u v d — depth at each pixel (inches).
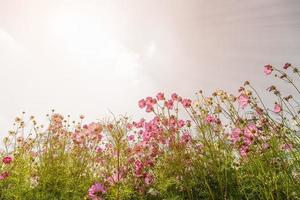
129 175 60.2
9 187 64.2
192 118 56.9
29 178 66.4
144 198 56.6
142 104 61.4
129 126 63.2
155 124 61.7
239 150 52.4
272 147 46.4
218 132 57.1
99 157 68.3
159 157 60.7
